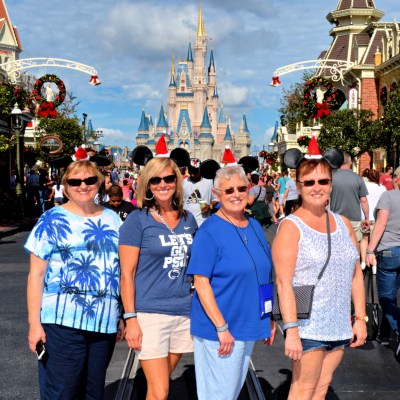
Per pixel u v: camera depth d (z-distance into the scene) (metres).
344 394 5.07
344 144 32.72
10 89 22.22
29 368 5.73
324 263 3.54
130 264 3.86
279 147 61.03
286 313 3.51
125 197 14.45
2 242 15.76
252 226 3.82
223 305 3.62
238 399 4.94
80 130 41.28
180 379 5.45
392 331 7.02
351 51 50.09
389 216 6.22
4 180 28.06
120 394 4.98
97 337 3.72
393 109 26.09
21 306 8.28
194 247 3.62
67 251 3.67
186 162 4.71
